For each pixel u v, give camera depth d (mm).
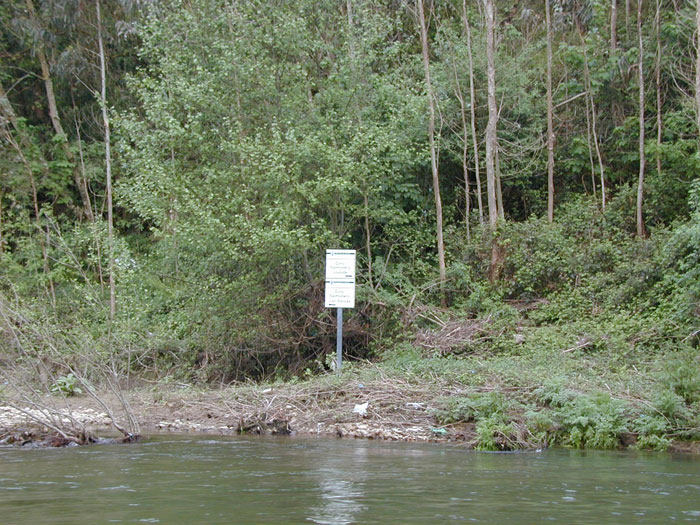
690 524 4891
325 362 15320
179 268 17078
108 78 26953
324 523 4855
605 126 23234
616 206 20359
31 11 25469
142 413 12039
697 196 15930
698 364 11133
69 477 6766
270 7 17172
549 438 9648
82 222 26484
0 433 9938
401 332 15922
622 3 26172
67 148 26688
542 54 25750
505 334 15500
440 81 22219
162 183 15617
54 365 12820
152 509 5312
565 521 4965
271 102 17125
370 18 18641
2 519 5004
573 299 16812
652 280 16312
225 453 8430
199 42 17266
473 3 26750
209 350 16078
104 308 13398
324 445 9180
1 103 25219
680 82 22703
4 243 23641
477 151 21594
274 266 15508
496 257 18547
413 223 20219
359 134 16234
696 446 9328
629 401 10578
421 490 6098
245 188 15469
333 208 16641
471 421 10461
